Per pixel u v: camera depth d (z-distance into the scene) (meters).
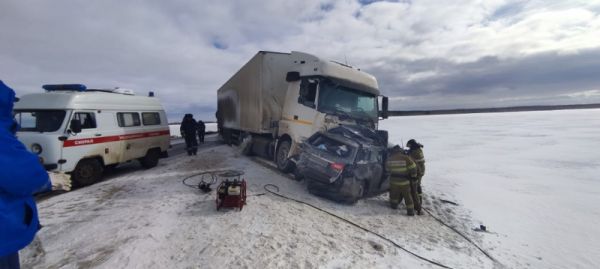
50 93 7.07
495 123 48.00
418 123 54.84
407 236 5.20
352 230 5.08
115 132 8.09
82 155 7.03
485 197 8.34
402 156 6.57
